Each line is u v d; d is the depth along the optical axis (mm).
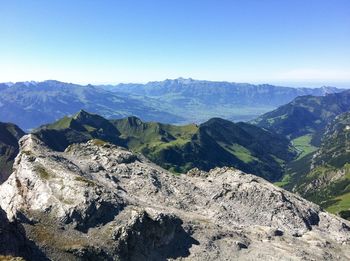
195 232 144000
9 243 95562
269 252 144000
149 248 123938
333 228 191750
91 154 194125
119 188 165500
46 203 128250
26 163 149875
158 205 161500
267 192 194625
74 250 108625
